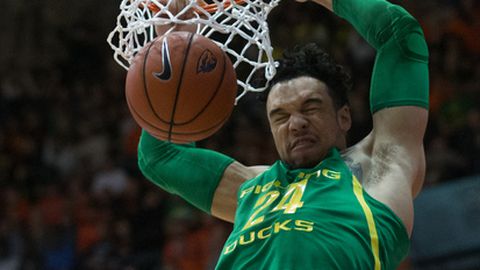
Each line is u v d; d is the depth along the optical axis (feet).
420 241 34.50
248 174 17.38
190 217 41.91
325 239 14.39
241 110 48.32
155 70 15.02
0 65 63.21
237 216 15.85
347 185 15.23
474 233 33.96
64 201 47.42
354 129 45.52
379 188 15.28
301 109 15.74
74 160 51.47
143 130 18.40
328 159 15.75
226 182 17.40
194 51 15.14
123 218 44.52
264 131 47.03
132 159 49.60
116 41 21.01
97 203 46.42
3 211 47.83
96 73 59.52
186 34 15.44
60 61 61.52
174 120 15.11
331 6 17.24
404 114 15.78
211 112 15.12
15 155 52.34
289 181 15.76
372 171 15.60
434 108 47.24
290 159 15.87
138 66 15.23
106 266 41.96
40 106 56.39
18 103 56.34
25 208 47.93
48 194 48.32
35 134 53.78
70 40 62.44
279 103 15.83
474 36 52.06
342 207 14.79
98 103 55.83
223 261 15.07
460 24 52.54
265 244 14.74
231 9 17.25
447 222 34.42
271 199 15.48
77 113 55.42
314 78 15.98
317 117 15.74
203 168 17.60
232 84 15.42
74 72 59.82
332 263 14.15
